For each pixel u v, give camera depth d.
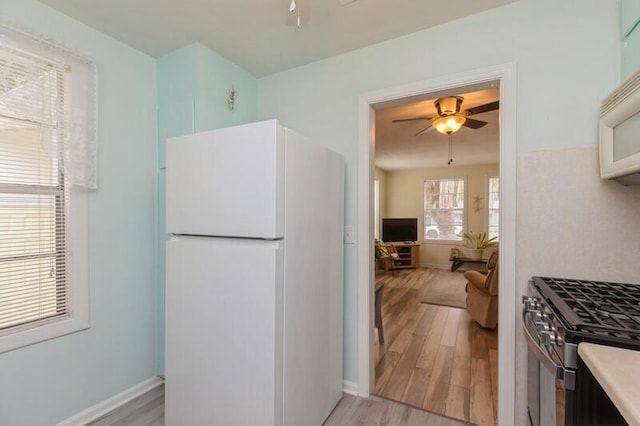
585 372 0.91
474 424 1.82
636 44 1.29
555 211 1.57
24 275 1.61
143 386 2.15
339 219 2.02
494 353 2.80
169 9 1.71
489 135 4.48
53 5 1.67
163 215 2.21
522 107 1.63
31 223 1.63
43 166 1.66
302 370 1.58
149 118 2.20
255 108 2.53
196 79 2.06
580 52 1.52
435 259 7.59
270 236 1.36
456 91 1.88
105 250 1.94
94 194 1.89
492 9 1.71
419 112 3.45
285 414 1.44
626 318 1.00
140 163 2.15
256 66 2.37
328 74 2.24
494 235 7.04
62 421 1.74
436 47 1.86
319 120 2.28
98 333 1.91
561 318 1.04
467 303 3.81
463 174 7.30
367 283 2.09
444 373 2.44
